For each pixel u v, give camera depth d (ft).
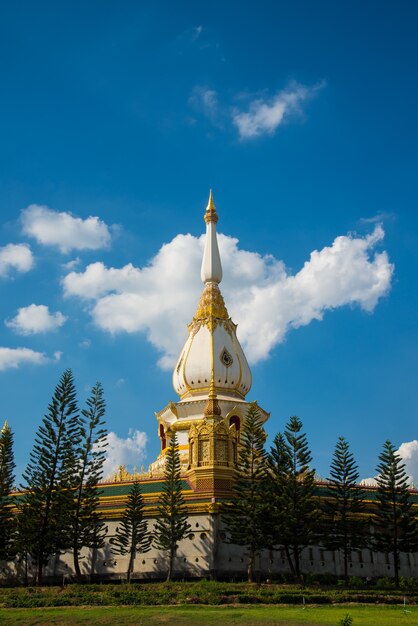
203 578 250.37
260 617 175.73
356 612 186.70
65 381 278.05
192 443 283.18
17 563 272.51
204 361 338.34
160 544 253.24
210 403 295.69
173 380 352.49
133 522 257.96
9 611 193.16
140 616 179.52
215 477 270.05
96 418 272.51
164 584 230.27
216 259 374.84
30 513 259.60
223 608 193.26
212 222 390.01
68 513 255.09
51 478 263.90
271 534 248.32
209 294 362.12
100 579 262.26
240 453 259.19
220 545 256.93
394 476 266.57
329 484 280.72
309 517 247.29
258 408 332.80
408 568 281.74
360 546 262.26
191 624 167.84
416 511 288.51
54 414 271.90
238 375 341.21
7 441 297.33
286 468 258.78
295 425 262.47
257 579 254.27
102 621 175.83
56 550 257.34
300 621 168.86
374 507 282.36
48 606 200.64
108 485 290.35
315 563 267.80
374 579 269.03
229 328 353.31
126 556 263.70
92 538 255.70
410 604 208.23
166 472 266.77
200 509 261.24
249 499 248.32
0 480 284.61
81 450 265.75
